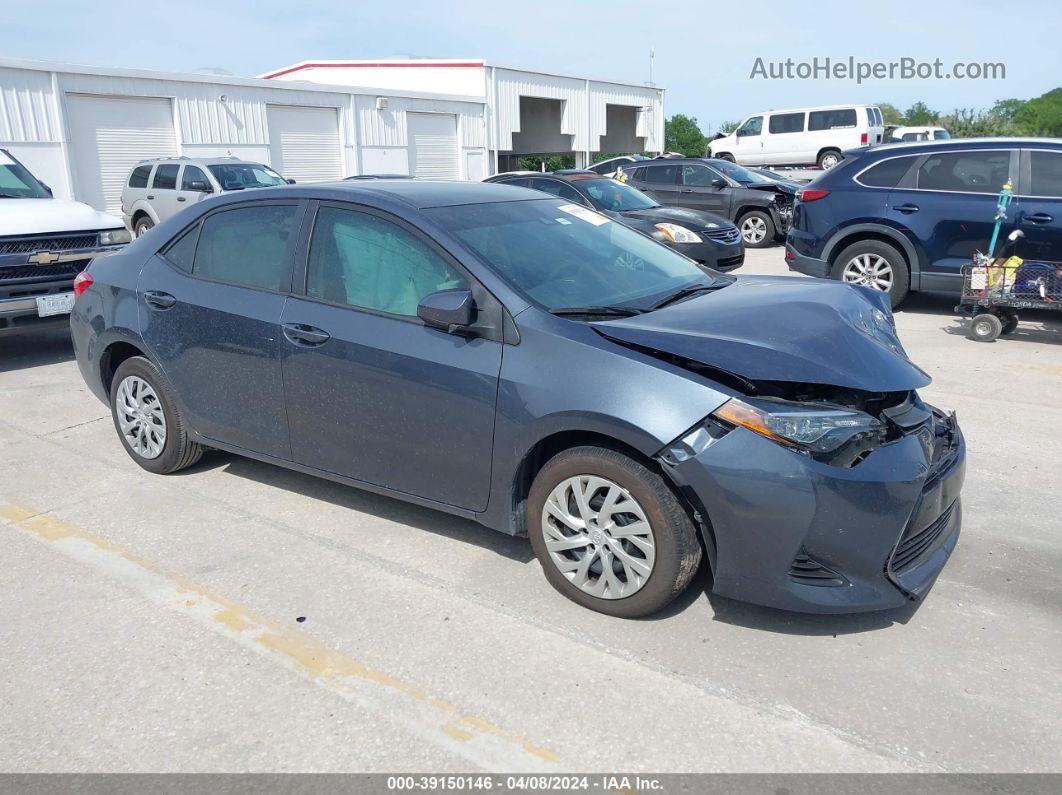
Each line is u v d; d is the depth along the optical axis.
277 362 4.12
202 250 4.59
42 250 7.55
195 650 3.23
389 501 4.59
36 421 6.09
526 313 3.47
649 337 3.30
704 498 3.06
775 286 4.21
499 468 3.52
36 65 19.52
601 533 3.34
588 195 11.51
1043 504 4.45
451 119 30.95
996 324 7.88
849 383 3.07
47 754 2.68
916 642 3.23
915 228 8.78
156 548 4.07
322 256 4.07
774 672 3.05
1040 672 3.04
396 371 3.70
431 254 3.74
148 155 22.30
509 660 3.14
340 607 3.52
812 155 26.00
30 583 3.75
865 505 3.01
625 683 3.00
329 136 27.05
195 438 4.70
